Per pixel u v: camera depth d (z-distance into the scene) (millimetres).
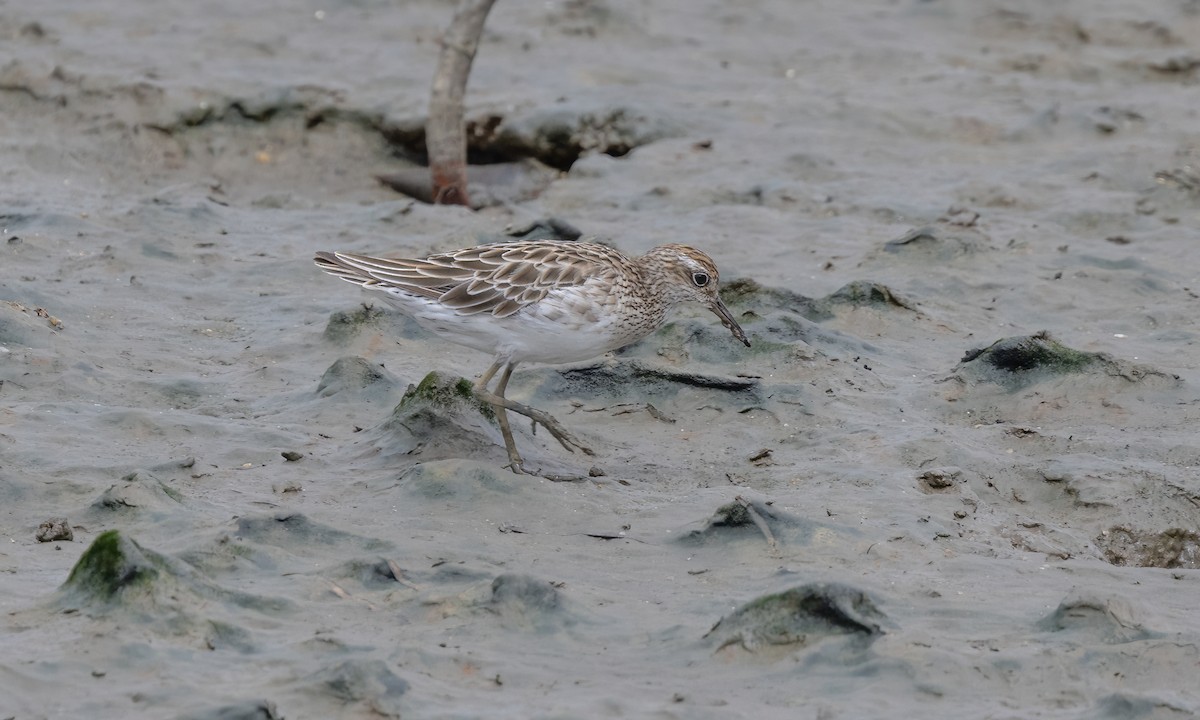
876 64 28281
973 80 26812
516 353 12133
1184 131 23719
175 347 15023
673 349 14812
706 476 12320
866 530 11008
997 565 10617
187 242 18453
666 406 13703
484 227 18797
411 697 8484
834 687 8781
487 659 9023
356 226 19438
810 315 15930
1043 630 9492
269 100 24734
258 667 8781
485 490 11430
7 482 11250
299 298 16469
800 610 9273
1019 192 20703
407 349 14977
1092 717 8492
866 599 9484
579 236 18328
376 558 10070
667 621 9586
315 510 11148
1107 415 13531
